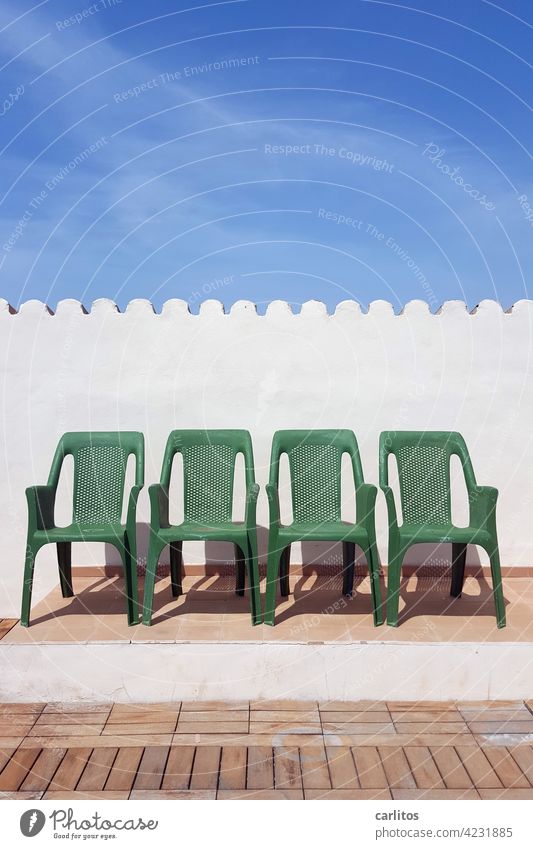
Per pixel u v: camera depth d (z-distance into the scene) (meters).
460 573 3.72
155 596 3.76
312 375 4.04
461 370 4.05
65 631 3.22
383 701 3.07
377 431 4.05
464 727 2.85
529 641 3.10
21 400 4.01
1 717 2.94
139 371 4.04
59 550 3.71
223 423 4.05
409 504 3.69
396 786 2.45
